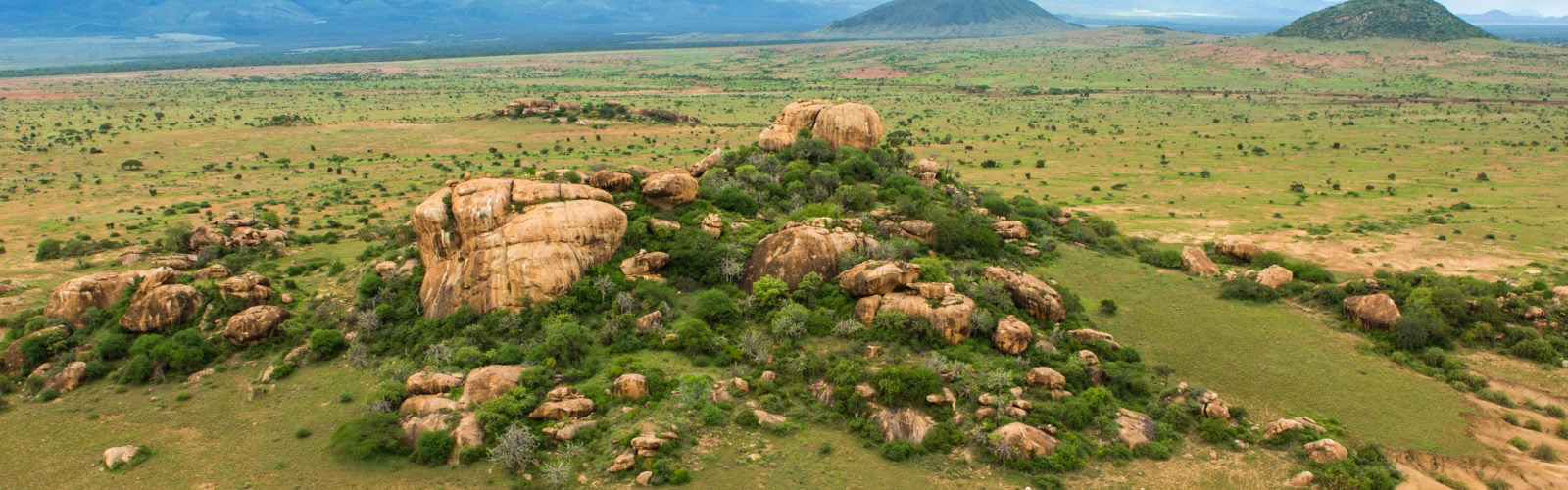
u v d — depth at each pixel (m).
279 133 183.00
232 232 86.25
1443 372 55.19
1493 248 88.75
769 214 76.81
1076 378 50.06
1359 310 62.88
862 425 45.25
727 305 58.19
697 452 42.94
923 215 78.94
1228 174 141.50
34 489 41.91
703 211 72.81
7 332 61.19
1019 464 41.59
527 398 46.50
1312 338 61.19
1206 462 42.91
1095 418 45.72
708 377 49.53
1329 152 164.38
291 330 58.25
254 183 132.88
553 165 147.62
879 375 47.22
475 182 63.31
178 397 51.16
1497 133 182.50
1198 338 60.88
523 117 199.12
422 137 179.12
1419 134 184.25
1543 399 51.72
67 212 111.25
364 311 60.53
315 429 46.81
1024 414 45.16
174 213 109.12
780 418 46.09
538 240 59.78
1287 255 87.19
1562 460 44.09
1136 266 79.88
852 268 61.09
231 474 42.56
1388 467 42.47
